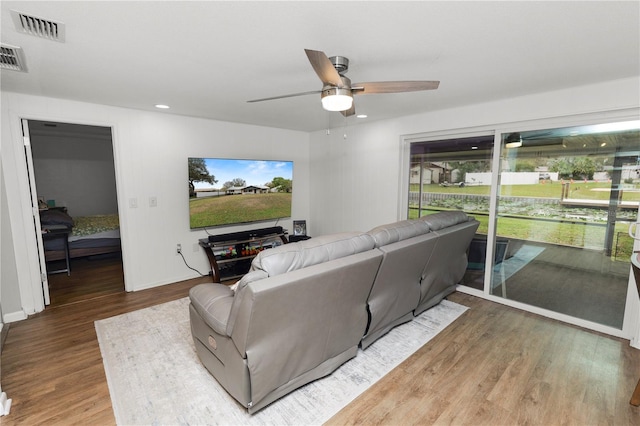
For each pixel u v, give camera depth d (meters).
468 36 1.74
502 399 1.94
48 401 1.92
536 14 1.49
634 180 2.54
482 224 3.48
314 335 1.89
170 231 3.96
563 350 2.46
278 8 1.44
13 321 2.92
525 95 2.96
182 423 1.75
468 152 3.50
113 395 1.97
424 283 2.83
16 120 2.89
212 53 1.97
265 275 1.58
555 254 3.01
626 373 2.18
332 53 1.97
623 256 2.63
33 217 3.08
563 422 1.76
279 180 4.80
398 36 1.74
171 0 1.37
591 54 1.99
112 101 3.19
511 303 3.28
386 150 4.16
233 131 4.41
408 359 2.35
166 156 3.84
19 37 1.72
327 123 4.46
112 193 6.20
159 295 3.58
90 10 1.45
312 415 1.81
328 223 5.13
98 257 5.07
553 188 2.97
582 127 2.76
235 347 1.70
